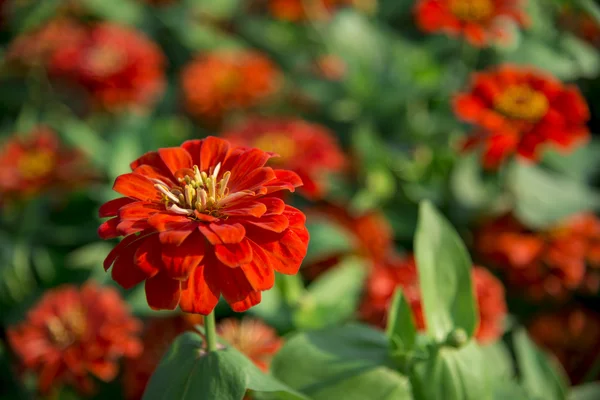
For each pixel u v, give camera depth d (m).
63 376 0.59
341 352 0.53
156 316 0.61
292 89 0.82
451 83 0.76
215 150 0.49
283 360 0.53
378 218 0.71
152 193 0.47
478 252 0.70
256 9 0.95
